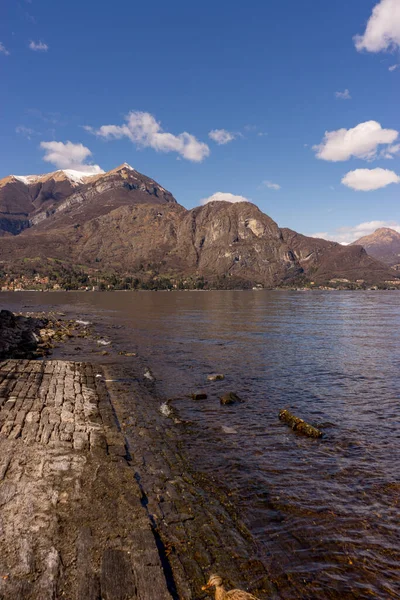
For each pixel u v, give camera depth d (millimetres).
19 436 13406
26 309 97000
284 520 9773
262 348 36750
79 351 34625
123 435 14828
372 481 11773
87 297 181625
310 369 27438
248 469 12438
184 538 8836
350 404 19469
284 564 8258
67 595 6707
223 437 15078
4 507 9164
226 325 58750
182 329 53094
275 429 16016
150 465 12406
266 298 182500
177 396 20641
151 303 130000
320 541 9016
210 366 28406
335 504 10523
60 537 8234
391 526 9617
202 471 12227
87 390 20172
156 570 7504
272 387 22625
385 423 16781
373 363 29625
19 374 22859
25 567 7277
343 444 14539
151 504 10055
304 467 12648
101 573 7281
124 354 32906
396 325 59656
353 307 111000
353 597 7484
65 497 9789
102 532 8516
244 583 7676
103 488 10375
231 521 9641
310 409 18656
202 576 7750
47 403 17406
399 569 8242
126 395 20500
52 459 11812
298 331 51250
